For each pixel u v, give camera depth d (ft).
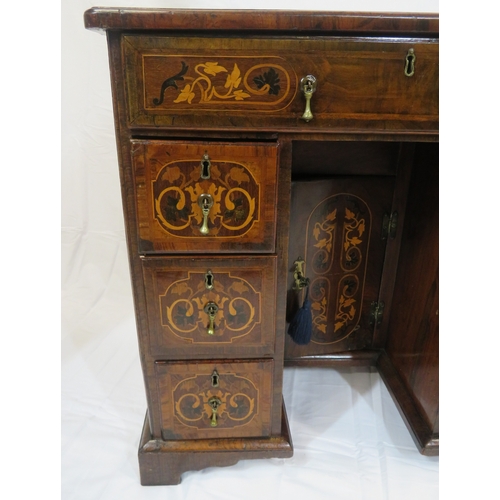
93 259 5.05
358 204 3.56
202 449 3.08
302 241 3.54
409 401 3.60
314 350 4.08
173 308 2.68
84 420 3.66
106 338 4.67
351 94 2.24
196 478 3.20
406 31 2.11
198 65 2.15
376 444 3.48
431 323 3.27
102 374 4.18
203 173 2.33
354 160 3.46
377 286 3.94
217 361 2.86
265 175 2.36
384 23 2.08
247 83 2.19
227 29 2.06
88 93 4.35
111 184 4.75
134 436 3.52
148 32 2.08
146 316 2.69
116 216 4.90
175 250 2.51
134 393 3.96
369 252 3.77
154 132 2.28
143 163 2.30
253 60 2.15
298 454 3.38
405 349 3.75
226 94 2.20
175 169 2.32
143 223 2.43
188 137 2.30
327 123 2.29
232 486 3.13
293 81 2.19
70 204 4.82
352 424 3.67
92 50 4.20
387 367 4.02
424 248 3.37
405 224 3.67
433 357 3.25
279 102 2.23
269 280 2.63
